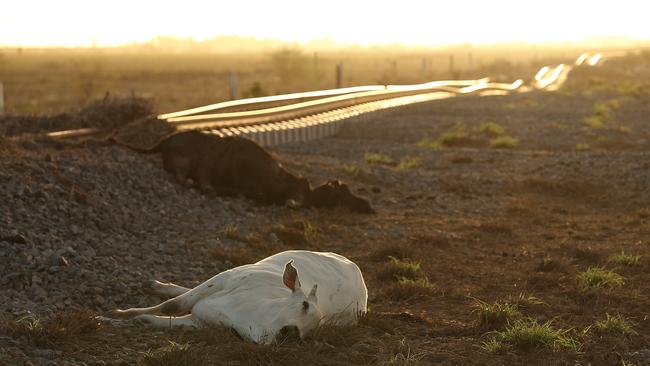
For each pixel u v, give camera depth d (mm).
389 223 15391
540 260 12812
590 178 21031
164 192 14805
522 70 107750
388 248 12695
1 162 13508
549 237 14711
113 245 11492
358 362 7531
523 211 17250
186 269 10961
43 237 10984
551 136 32094
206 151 15805
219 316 7586
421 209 17156
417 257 12703
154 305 9234
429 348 8133
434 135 32281
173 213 13984
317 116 32625
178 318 7969
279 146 26391
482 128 33000
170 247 11906
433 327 8930
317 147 27188
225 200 15414
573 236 14852
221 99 47719
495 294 10648
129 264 10766
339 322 8133
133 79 76938
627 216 16969
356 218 15578
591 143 30688
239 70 101750
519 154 25688
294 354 7203
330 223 14828
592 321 9344
